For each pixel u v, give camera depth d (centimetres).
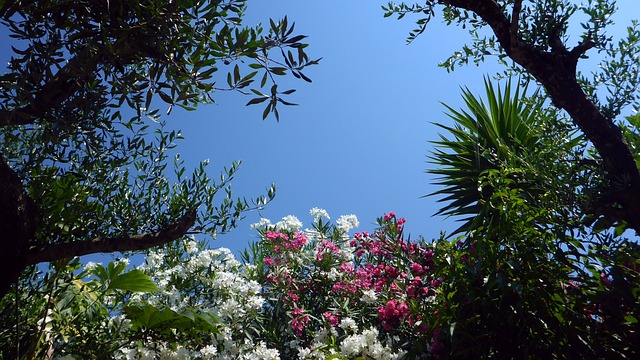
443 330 290
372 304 469
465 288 295
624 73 346
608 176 307
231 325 441
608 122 319
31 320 362
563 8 344
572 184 297
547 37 344
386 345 405
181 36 237
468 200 472
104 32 221
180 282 459
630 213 298
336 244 545
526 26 350
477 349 283
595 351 273
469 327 292
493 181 325
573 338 276
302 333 482
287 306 493
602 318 283
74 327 373
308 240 547
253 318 460
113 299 419
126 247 326
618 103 343
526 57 325
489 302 282
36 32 224
